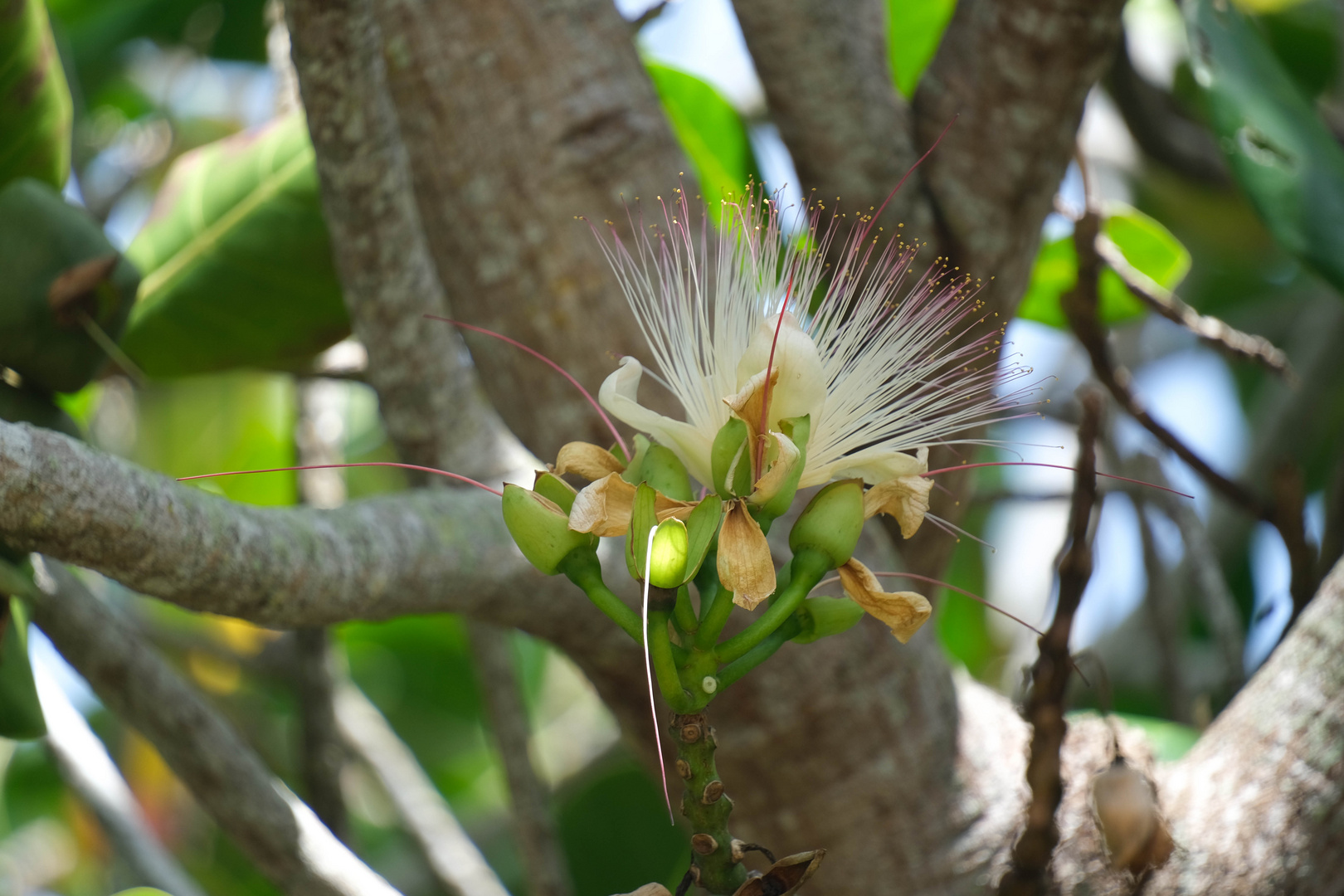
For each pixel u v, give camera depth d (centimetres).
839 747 154
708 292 153
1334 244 160
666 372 138
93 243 143
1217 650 202
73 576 155
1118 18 156
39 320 142
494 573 143
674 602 130
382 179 148
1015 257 162
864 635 153
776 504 132
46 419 143
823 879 155
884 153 161
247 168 167
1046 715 140
